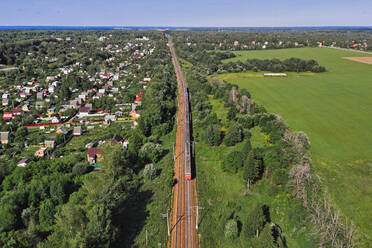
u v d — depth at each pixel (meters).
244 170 83.75
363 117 134.50
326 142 108.94
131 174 89.94
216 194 80.88
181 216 71.38
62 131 137.62
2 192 85.12
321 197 72.94
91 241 54.72
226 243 62.62
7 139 131.50
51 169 94.31
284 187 77.00
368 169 89.00
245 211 73.50
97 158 107.81
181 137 123.12
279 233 64.62
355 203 73.00
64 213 62.56
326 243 58.34
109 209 66.88
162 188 83.50
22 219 72.31
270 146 102.62
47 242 58.22
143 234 65.06
